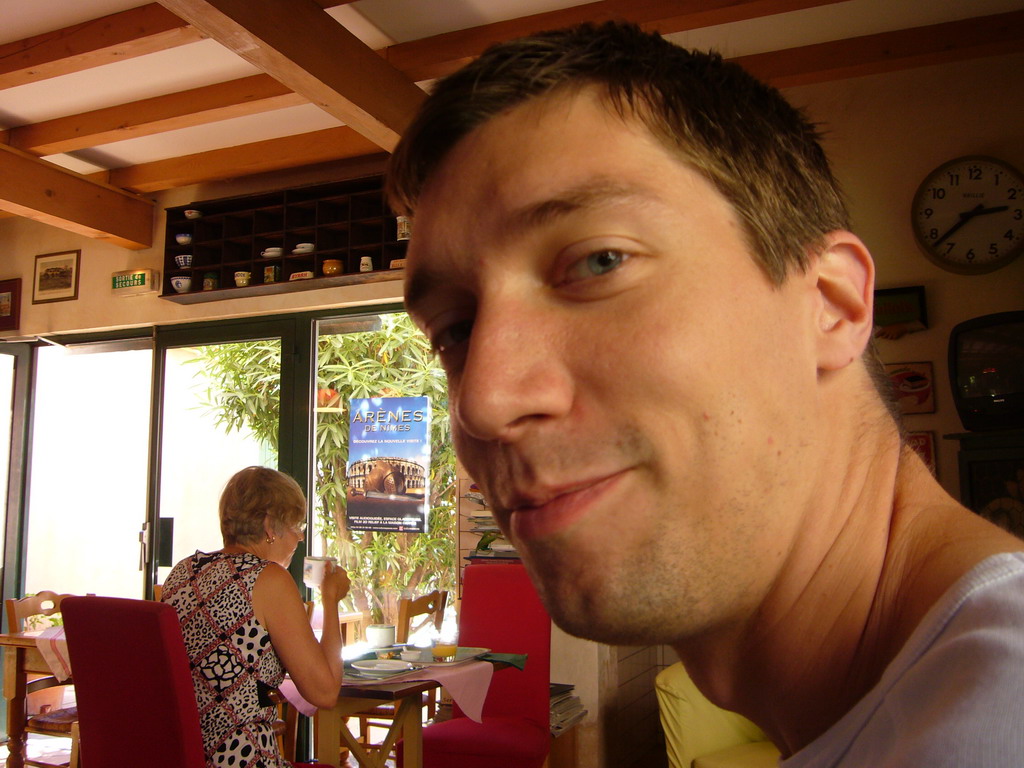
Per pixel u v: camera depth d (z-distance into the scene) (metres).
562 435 0.39
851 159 3.88
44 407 5.88
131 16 3.30
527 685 3.37
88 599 2.23
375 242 4.55
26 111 4.30
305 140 4.65
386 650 3.27
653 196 0.40
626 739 4.29
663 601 0.38
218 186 5.14
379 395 4.92
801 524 0.42
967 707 0.26
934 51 3.57
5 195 4.41
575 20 3.37
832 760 0.36
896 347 3.72
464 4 3.37
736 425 0.38
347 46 3.31
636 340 0.38
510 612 3.48
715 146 0.42
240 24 2.80
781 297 0.42
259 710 2.21
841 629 0.41
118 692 2.13
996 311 3.59
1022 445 3.11
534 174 0.41
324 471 4.91
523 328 0.40
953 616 0.32
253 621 2.24
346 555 4.83
